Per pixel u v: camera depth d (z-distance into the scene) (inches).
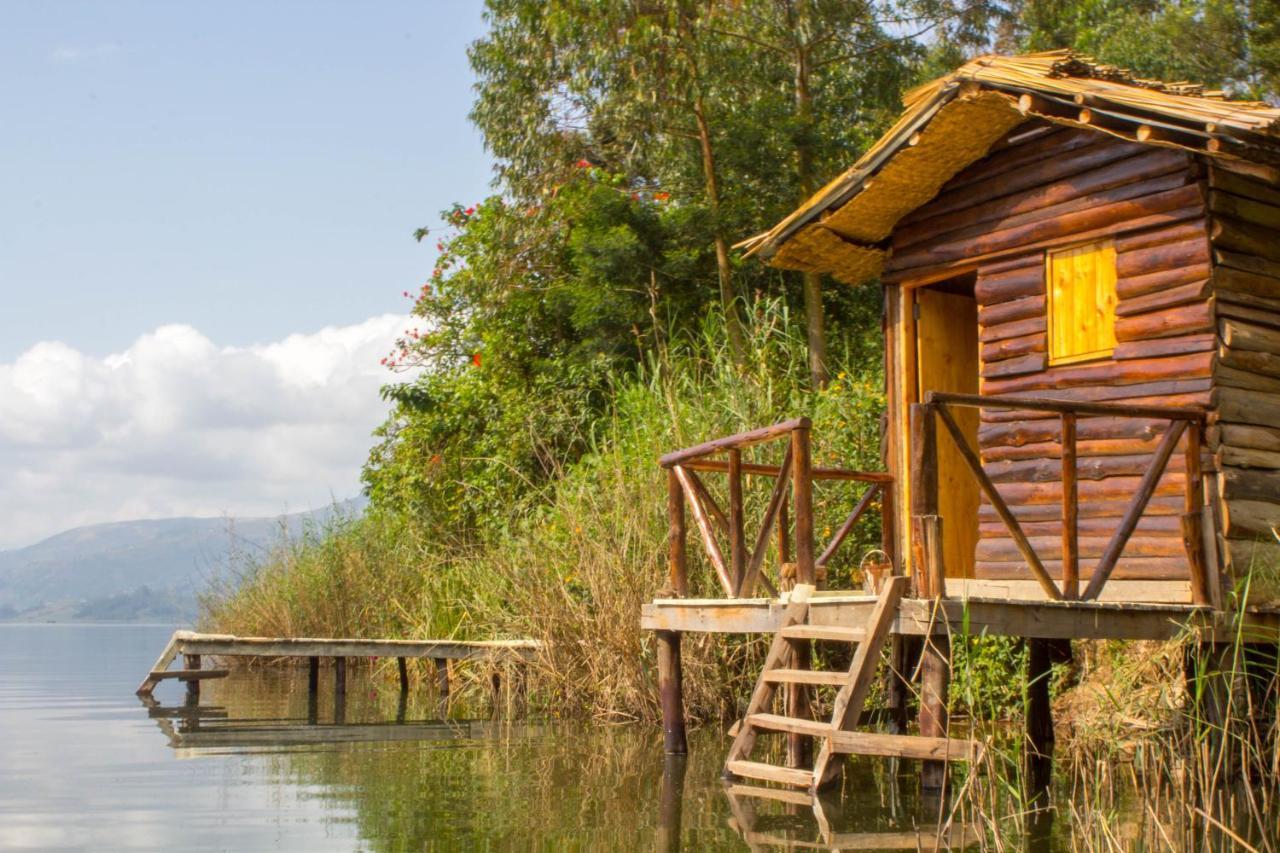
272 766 361.1
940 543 282.5
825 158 713.0
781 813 275.1
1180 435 322.3
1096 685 403.9
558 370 697.0
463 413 751.1
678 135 727.1
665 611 367.2
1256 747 301.4
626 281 679.1
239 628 776.3
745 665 446.3
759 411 484.1
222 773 347.9
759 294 695.1
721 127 719.7
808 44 725.3
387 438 860.0
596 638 464.8
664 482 468.1
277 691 656.4
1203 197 334.3
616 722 460.4
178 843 246.5
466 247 816.9
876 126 773.3
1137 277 347.3
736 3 711.7
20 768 361.1
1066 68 354.9
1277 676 302.8
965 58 794.8
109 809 288.5
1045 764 343.6
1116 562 329.1
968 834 249.9
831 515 472.1
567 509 477.7
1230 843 241.9
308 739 430.9
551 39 706.2
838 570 467.2
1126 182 351.6
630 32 671.8
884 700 444.8
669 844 241.0
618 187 761.0
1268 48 768.9
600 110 722.8
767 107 711.1
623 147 751.1
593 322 677.9
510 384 737.6
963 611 275.7
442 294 856.3
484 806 287.6
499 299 743.1
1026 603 287.0
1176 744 315.3
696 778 328.5
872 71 743.7
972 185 395.9
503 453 681.6
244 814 280.2
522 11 707.4
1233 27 786.8
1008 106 362.6
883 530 418.6
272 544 754.8
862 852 232.2
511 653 513.0
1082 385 358.6
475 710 528.7
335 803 294.5
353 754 386.6
